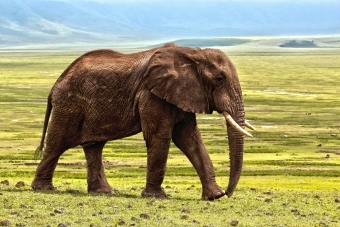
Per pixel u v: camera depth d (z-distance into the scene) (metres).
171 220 37.53
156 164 46.44
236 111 45.22
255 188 59.81
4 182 52.88
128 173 81.38
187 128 46.88
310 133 142.50
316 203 45.66
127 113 47.09
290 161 98.00
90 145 48.72
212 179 46.53
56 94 48.91
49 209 39.62
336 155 107.56
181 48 46.53
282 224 37.53
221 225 36.69
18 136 129.50
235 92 45.41
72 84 48.41
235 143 44.69
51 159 49.31
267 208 42.88
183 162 93.88
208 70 45.59
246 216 39.88
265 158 102.12
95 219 37.12
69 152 103.88
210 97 45.75
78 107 48.34
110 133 47.84
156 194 46.59
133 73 47.00
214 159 98.94
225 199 46.25
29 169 82.50
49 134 49.22
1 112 176.38
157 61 45.88
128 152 108.94
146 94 46.09
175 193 50.16
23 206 39.84
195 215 39.47
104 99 47.47
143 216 38.16
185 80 45.56
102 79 47.53
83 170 83.25
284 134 140.25
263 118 170.75
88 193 47.81
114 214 38.94
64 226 34.66
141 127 46.88
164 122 45.91
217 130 145.25
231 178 44.41
